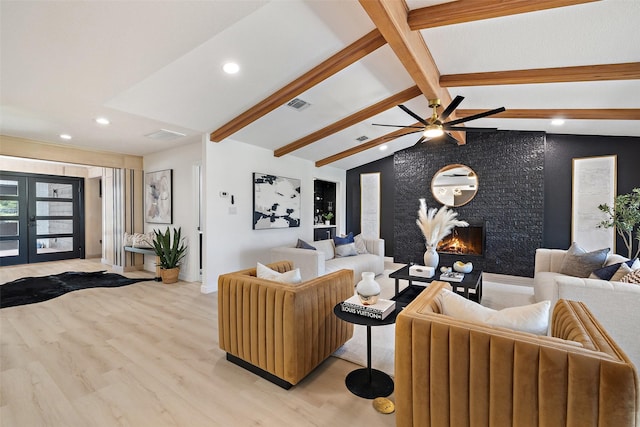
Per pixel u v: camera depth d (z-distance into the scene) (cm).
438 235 391
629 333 222
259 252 515
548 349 112
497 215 556
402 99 386
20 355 243
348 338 260
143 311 352
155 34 217
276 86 327
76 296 411
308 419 172
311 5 220
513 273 543
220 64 277
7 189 631
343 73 327
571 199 513
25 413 175
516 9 197
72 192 718
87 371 220
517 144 541
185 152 508
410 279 356
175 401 187
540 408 113
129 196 576
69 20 196
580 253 338
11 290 440
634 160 470
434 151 618
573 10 204
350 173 777
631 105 358
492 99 379
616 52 251
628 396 100
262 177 516
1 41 211
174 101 334
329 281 230
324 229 773
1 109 330
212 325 311
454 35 251
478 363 125
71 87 281
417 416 140
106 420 169
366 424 168
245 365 227
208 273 431
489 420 124
